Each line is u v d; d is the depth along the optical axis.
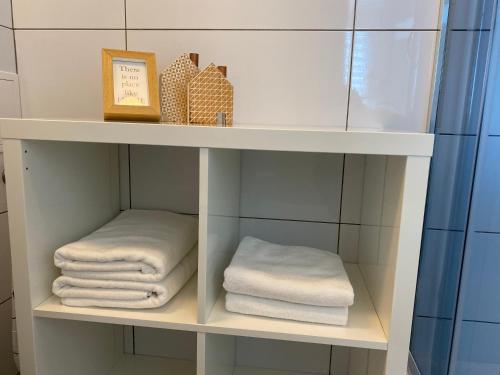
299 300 0.75
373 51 0.99
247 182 1.09
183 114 0.92
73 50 1.07
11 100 1.06
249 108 1.04
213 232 0.77
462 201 1.02
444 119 0.99
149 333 1.18
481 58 0.95
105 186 1.05
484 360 1.06
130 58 0.84
